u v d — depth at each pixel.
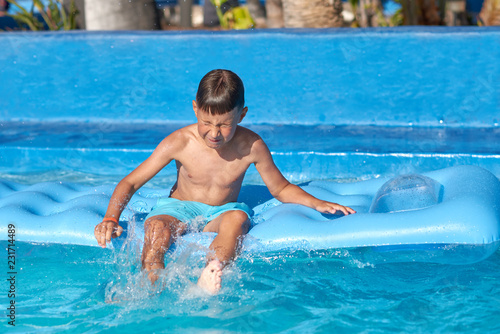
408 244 3.71
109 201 4.25
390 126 7.29
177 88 7.68
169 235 3.61
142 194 4.82
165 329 2.98
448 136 6.62
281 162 6.03
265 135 6.84
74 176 6.08
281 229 3.85
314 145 6.29
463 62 7.12
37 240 3.96
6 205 4.30
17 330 2.98
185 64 7.61
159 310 3.17
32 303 3.29
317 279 3.53
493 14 8.45
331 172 5.98
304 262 3.73
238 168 4.01
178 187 4.16
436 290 3.35
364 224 3.78
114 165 6.31
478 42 7.03
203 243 3.71
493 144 6.16
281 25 10.17
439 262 3.71
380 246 3.77
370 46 7.26
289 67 7.44
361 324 3.00
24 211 4.20
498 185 4.21
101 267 3.72
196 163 3.96
